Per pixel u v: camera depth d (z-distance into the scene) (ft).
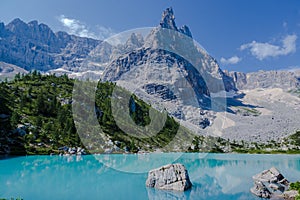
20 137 218.59
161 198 83.82
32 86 335.47
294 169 171.94
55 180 113.39
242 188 102.53
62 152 208.03
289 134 613.93
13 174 128.47
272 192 96.17
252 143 465.88
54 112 274.16
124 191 91.81
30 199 82.07
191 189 96.32
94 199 81.82
